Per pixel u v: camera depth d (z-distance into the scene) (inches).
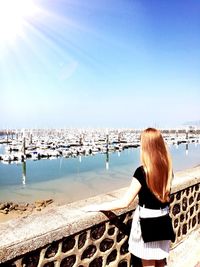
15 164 2256.4
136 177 101.3
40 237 90.3
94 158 2655.0
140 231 105.5
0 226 95.8
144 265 107.2
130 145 3966.5
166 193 101.0
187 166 2095.2
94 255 112.9
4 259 81.4
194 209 184.7
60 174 1759.4
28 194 1204.5
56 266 98.0
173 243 164.7
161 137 103.4
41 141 4493.1
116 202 102.9
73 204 121.6
